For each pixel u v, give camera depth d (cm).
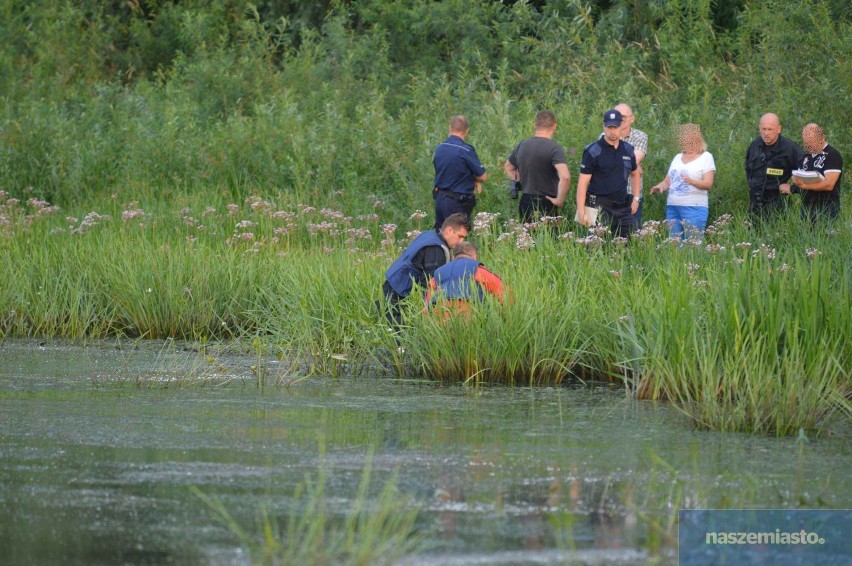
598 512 1767
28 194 6147
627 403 2786
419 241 3459
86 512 1738
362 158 5941
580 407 2720
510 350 3128
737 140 5556
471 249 3347
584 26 7150
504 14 8375
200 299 4038
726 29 7556
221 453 2142
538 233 4078
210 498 1811
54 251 4497
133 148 6344
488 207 5394
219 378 3103
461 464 2077
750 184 4753
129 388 2928
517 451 2198
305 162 6019
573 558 1536
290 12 9481
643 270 3716
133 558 1524
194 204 5528
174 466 2034
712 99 6197
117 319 4050
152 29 9581
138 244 4550
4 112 6762
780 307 2759
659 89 6681
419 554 1540
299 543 1580
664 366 2848
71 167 6219
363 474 1986
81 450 2161
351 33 8500
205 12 9294
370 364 3344
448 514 1741
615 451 2211
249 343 3688
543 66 7062
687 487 1934
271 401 2756
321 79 7706
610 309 3253
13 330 3975
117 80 8600
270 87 7638
